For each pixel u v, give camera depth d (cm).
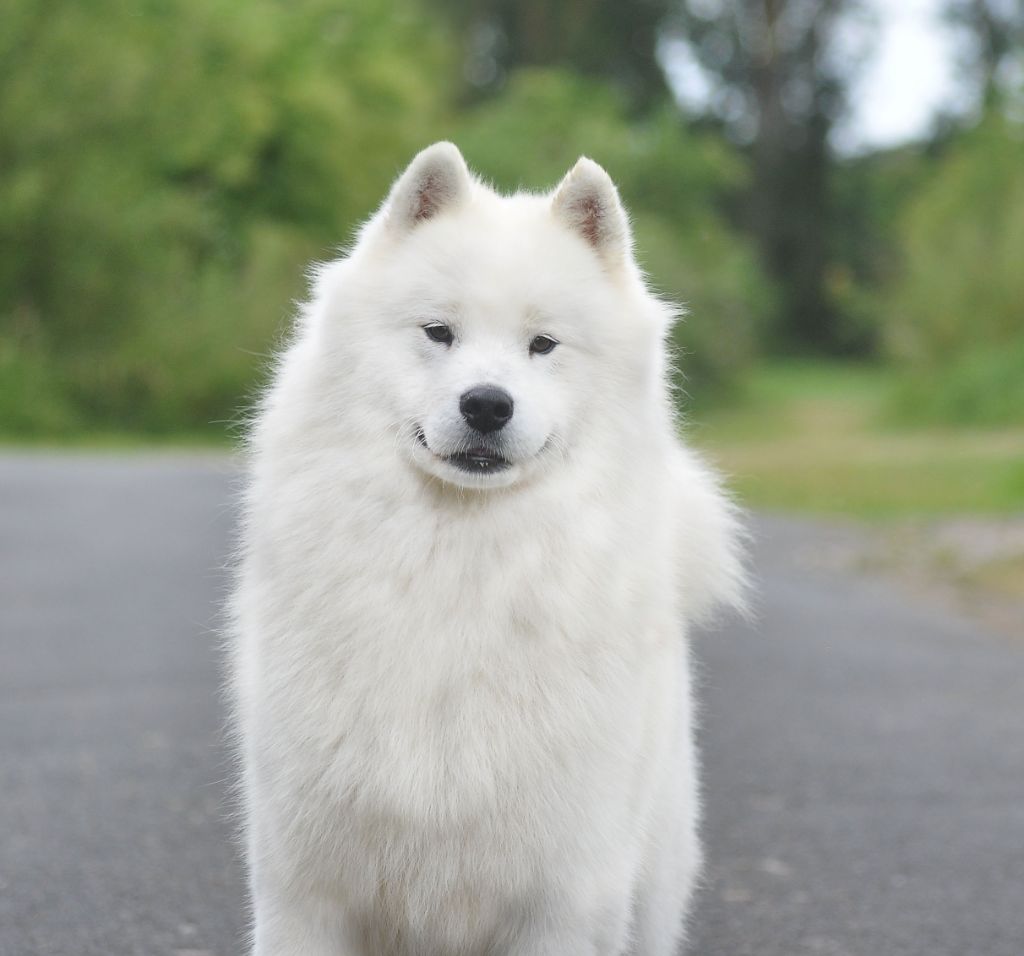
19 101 3372
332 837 377
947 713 880
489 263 397
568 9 7075
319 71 4369
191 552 1359
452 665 370
